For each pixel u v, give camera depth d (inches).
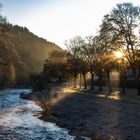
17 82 7445.9
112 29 2891.2
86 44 4628.4
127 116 1665.8
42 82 5157.5
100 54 3769.7
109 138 1252.5
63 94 3900.1
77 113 2096.5
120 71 3523.6
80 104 2615.7
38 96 3722.9
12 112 2375.7
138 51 2837.1
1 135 1440.7
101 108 2148.1
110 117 1713.8
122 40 2854.3
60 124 1748.3
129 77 4274.1
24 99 3804.1
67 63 5315.0
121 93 3235.7
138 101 2324.1
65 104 2770.7
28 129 1611.7
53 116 2078.0
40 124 1785.2
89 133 1427.2
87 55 4463.6
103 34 2965.1
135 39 2844.5
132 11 2839.6
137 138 1207.6
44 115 2135.8
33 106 2871.6
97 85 5551.2
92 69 4311.0
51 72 5959.6
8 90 5920.3
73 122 1769.2
